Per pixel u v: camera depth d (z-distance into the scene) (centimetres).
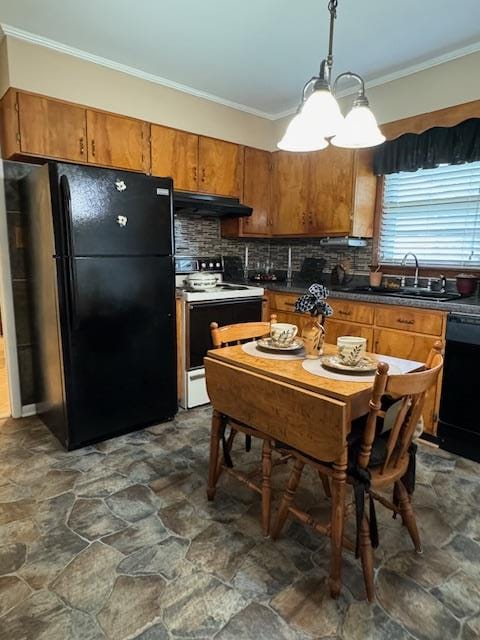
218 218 404
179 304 302
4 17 237
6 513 182
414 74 291
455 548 165
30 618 131
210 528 175
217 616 132
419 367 167
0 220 266
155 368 271
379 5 218
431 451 250
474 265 298
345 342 165
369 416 133
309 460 151
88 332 236
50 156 272
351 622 131
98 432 249
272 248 447
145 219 252
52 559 155
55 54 269
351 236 338
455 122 272
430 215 318
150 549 162
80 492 199
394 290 321
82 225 225
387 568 154
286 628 128
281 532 173
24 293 282
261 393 160
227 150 367
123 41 263
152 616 132
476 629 129
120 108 302
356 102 163
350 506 191
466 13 226
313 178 362
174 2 220
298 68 301
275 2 219
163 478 213
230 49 273
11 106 257
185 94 336
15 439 255
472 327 232
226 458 211
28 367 290
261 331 223
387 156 321
